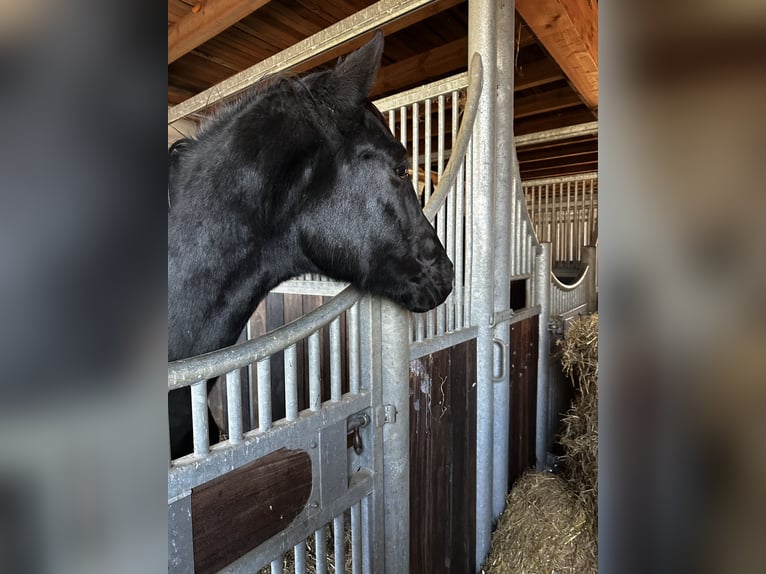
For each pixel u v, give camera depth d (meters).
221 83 2.67
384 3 1.76
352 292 0.86
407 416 1.00
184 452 0.88
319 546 0.76
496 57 1.45
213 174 0.82
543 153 4.02
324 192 0.87
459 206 1.35
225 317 0.88
